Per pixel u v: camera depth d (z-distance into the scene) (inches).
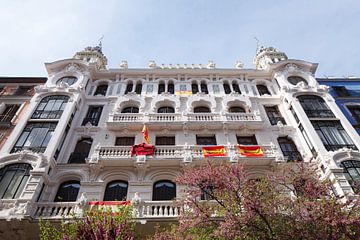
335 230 433.4
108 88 1095.0
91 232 445.7
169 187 753.0
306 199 484.1
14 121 912.3
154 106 991.6
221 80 1142.3
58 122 849.5
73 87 997.8
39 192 679.1
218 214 518.9
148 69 1157.7
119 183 761.0
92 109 1001.5
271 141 880.9
